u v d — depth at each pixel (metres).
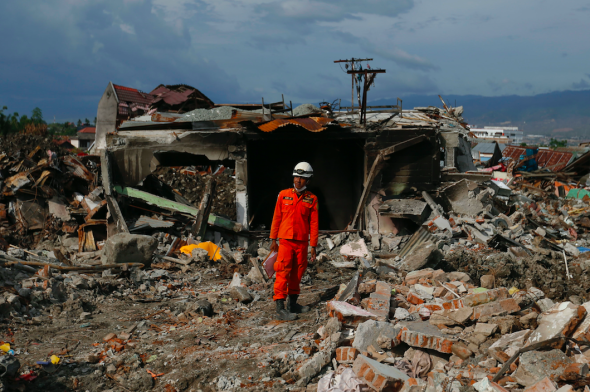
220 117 11.09
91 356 4.28
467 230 10.27
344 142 15.51
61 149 13.02
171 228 10.44
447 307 4.55
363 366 3.47
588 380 2.98
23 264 6.60
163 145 10.78
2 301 5.07
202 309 5.59
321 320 5.07
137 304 6.14
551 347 3.57
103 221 10.55
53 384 3.84
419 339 3.94
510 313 4.36
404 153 11.09
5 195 10.73
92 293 6.23
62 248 9.91
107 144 11.02
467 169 14.14
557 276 7.29
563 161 31.83
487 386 3.15
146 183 12.28
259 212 16.00
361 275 7.36
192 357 4.30
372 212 11.11
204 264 8.40
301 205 5.21
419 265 7.57
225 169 19.56
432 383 3.38
